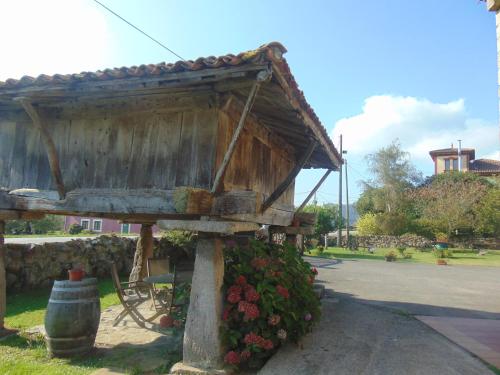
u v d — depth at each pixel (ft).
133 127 13.39
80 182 13.92
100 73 11.00
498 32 13.33
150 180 12.80
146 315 19.15
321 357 12.64
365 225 100.73
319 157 21.31
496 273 43.93
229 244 14.48
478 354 13.32
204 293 11.92
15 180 15.15
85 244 28.40
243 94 12.05
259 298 12.27
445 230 92.89
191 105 12.34
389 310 20.98
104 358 13.05
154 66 10.43
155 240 33.58
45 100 13.58
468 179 104.83
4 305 15.49
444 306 23.07
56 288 13.30
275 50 9.42
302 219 23.65
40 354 13.21
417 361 12.45
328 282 32.65
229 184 12.89
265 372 11.34
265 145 16.74
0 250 15.53
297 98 11.80
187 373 11.32
